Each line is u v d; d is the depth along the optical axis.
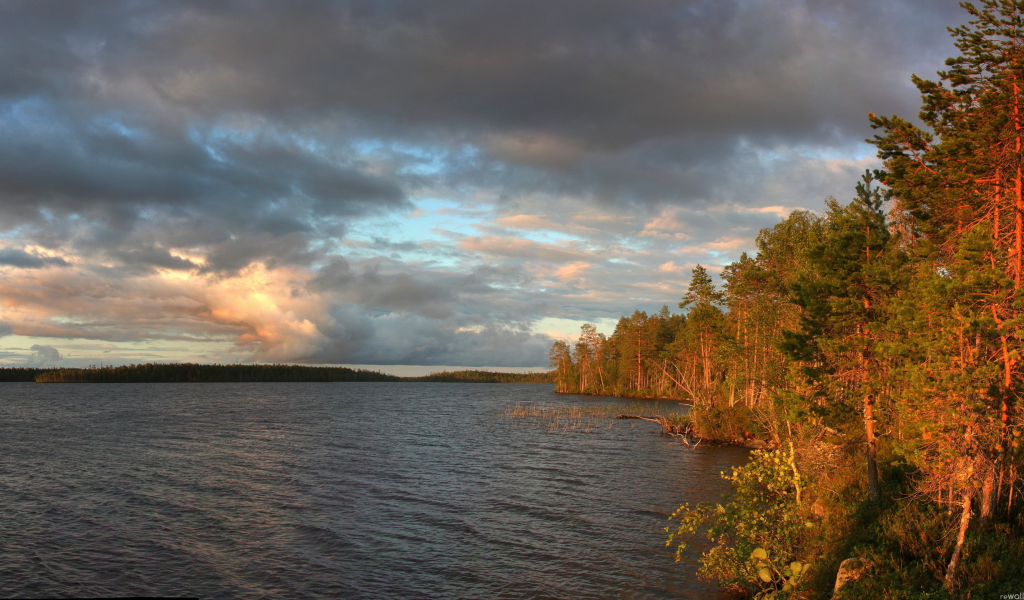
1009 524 15.09
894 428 22.73
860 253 22.92
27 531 22.75
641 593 16.91
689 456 42.78
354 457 41.91
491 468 37.50
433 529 23.25
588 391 154.12
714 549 17.30
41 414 79.25
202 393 153.12
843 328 22.73
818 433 24.56
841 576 14.23
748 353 49.50
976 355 13.91
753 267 46.03
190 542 21.47
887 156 24.41
